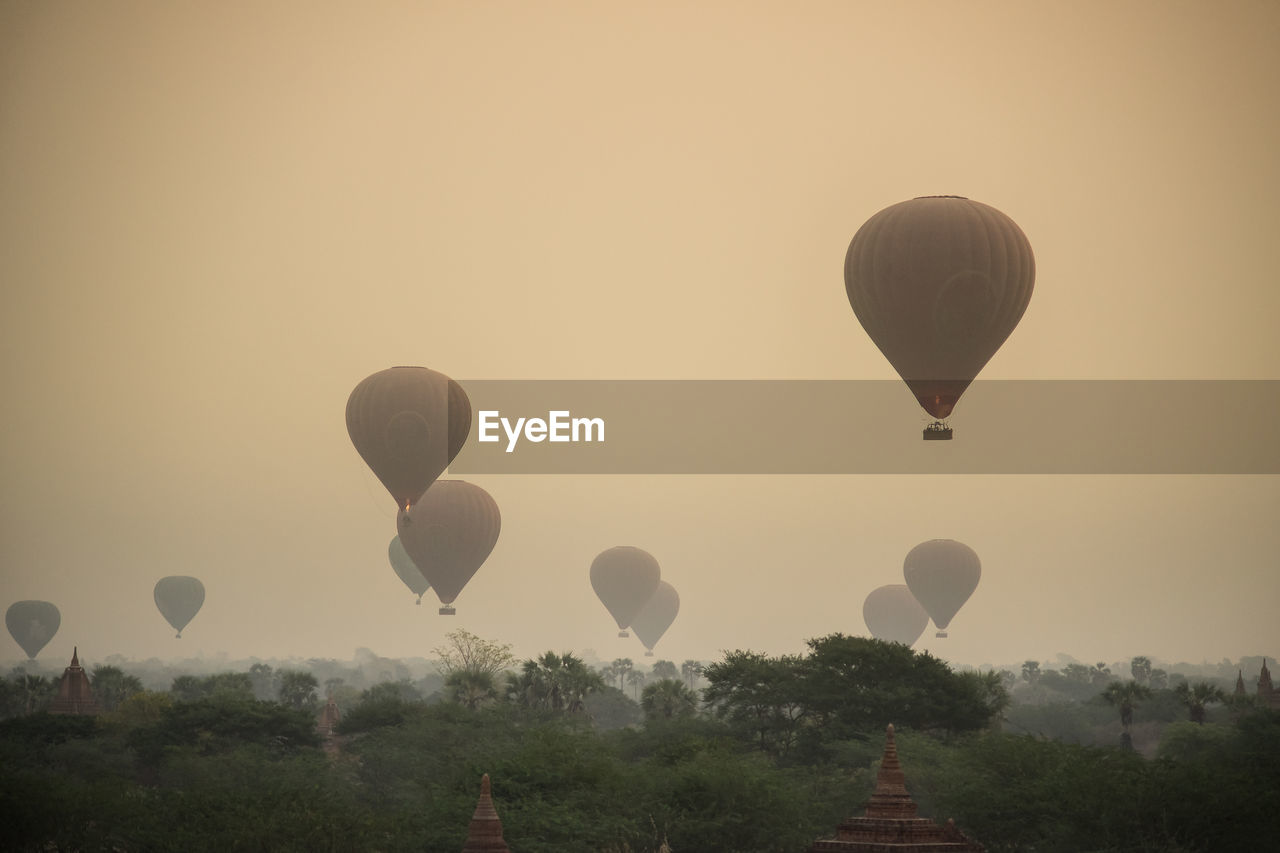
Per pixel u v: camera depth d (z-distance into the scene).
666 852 44.91
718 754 55.12
